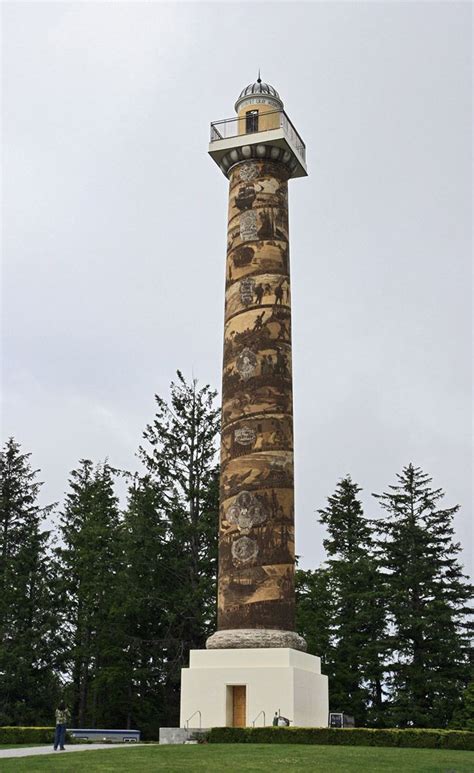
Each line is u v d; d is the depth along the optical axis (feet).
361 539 209.36
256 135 132.16
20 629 182.29
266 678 106.11
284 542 114.42
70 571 191.72
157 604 175.63
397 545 191.93
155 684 178.91
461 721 159.33
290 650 107.45
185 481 190.80
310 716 110.11
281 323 124.36
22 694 177.47
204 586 174.70
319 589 191.42
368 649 178.70
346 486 219.41
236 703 108.47
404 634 180.34
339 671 179.32
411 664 178.19
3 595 181.06
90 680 188.44
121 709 178.40
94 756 75.72
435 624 177.58
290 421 120.98
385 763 72.49
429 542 190.70
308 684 110.83
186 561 177.88
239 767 68.44
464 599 185.57
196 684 109.09
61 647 184.03
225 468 119.34
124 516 191.42
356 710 177.88
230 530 115.85
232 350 124.06
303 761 72.74
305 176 141.79
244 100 138.62
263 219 129.18
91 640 184.44
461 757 78.23
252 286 125.59
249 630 110.42
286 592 112.78
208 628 176.96
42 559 191.83
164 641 173.27
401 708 171.22
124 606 172.24
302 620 183.93
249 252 127.54
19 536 197.98
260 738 94.73
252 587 112.16
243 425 119.24
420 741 90.38
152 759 72.95
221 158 135.03
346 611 189.47
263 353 122.01
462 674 174.60
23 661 174.70
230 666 108.37
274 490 115.85
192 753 78.54
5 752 86.07
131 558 178.09
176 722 174.40
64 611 188.34
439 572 188.55
